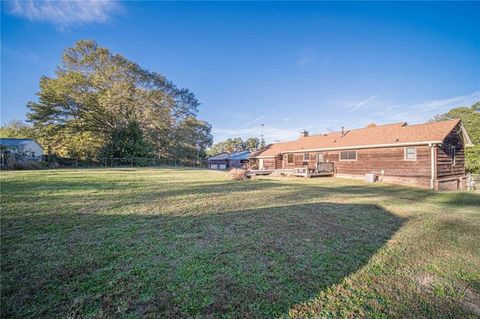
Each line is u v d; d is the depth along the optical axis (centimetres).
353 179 1647
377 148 1571
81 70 2950
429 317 203
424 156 1352
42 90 2695
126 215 481
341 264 297
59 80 2695
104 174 1284
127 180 1056
